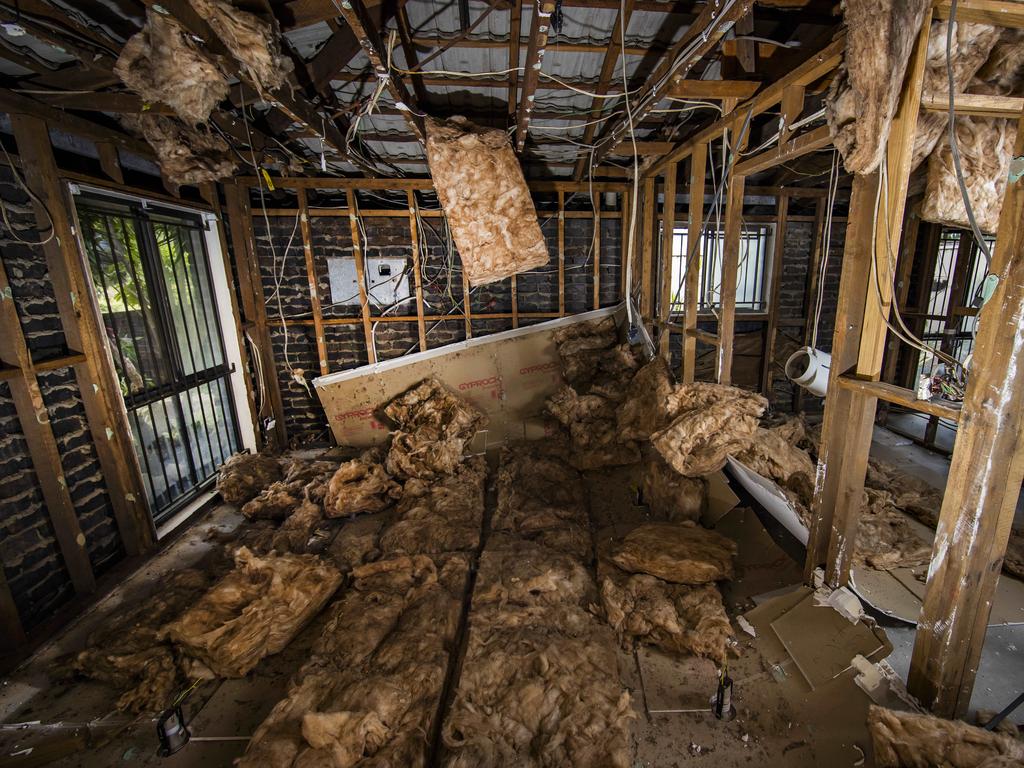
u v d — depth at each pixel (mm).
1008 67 1543
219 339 3836
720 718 1650
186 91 1812
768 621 1966
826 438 1903
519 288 4465
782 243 4273
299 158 3373
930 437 3949
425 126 2439
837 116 1438
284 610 2068
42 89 2131
